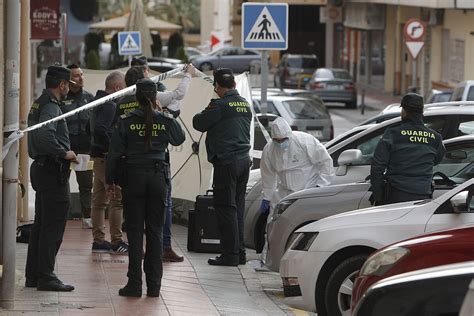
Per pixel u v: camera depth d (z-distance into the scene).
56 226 22.14
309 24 160.50
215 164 26.53
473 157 24.86
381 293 14.79
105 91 26.72
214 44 127.44
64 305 21.17
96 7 136.12
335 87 104.12
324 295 20.83
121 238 27.42
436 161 23.03
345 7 135.12
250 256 29.59
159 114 22.09
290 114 53.44
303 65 121.06
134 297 22.34
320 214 23.88
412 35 74.38
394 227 20.16
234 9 145.25
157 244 22.42
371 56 131.25
